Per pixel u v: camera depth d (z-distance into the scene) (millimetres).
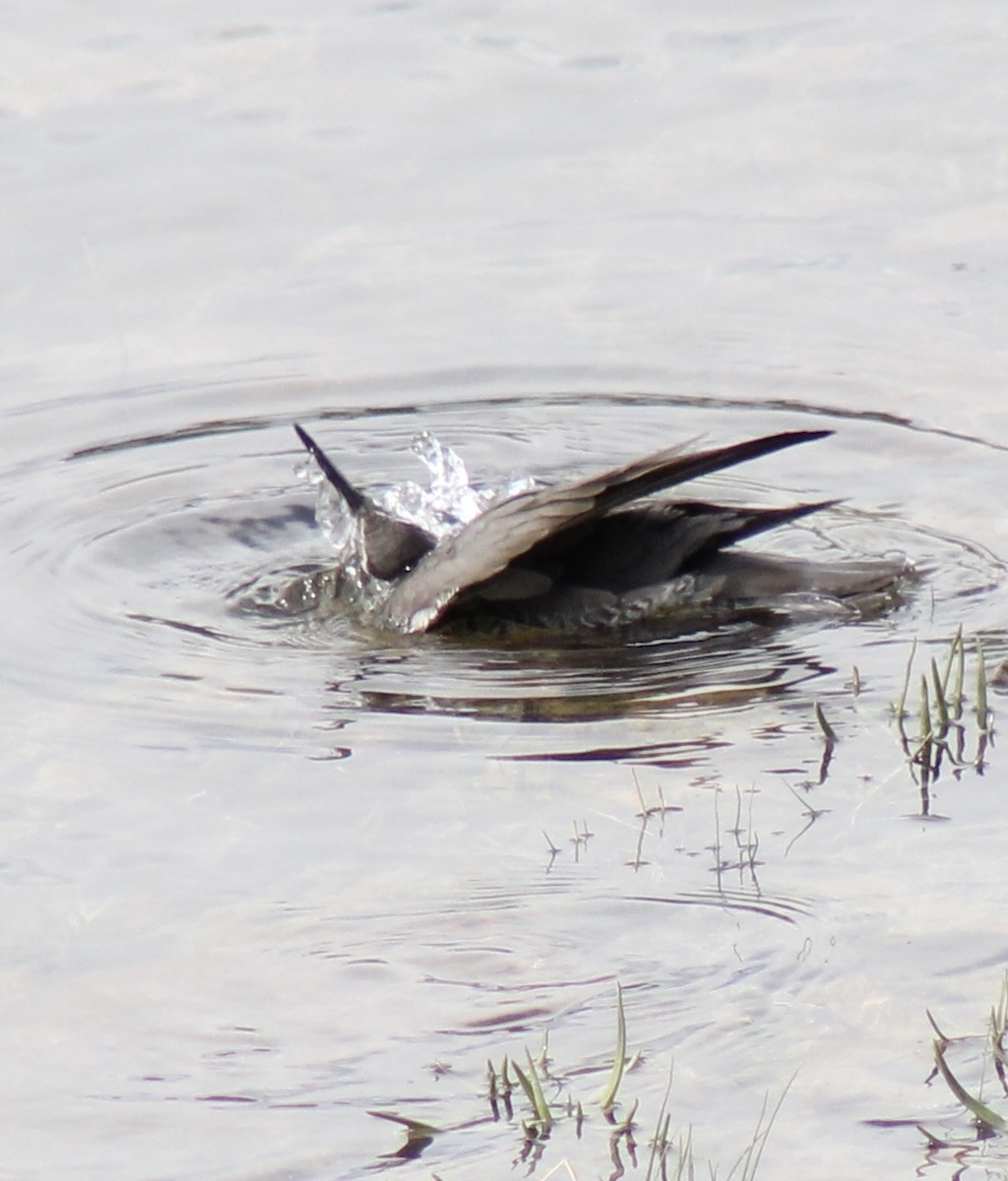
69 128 20188
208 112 20438
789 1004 8062
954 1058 7633
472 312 17766
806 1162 7074
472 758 10492
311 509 14930
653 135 20031
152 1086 7781
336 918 8883
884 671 11461
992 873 8938
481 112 20438
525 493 12820
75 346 17375
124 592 13375
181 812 9961
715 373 16703
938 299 17438
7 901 9117
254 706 11336
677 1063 7719
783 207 18938
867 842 9305
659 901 8891
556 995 8242
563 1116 7426
